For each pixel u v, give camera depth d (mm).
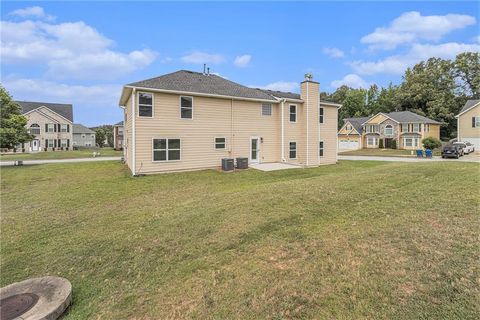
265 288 3500
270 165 18969
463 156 32094
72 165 19953
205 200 8391
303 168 17781
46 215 7914
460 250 3725
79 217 7621
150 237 5688
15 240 6094
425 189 7316
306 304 3090
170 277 4160
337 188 8016
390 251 3953
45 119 45594
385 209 5887
